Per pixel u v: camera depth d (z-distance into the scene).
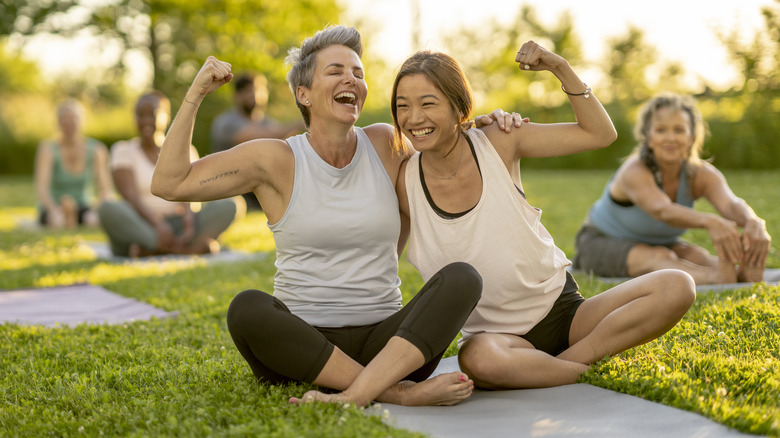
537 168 19.23
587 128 2.56
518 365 2.40
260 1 21.47
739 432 1.92
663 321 2.45
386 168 2.61
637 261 4.44
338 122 2.48
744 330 2.93
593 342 2.53
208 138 25.08
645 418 2.06
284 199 2.54
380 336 2.45
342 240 2.49
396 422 2.07
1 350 3.37
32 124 26.89
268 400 2.29
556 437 1.96
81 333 3.69
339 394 2.22
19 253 7.60
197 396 2.36
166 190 2.45
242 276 5.43
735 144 14.80
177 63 22.70
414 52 2.53
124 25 22.22
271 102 26.31
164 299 4.60
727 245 4.07
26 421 2.31
